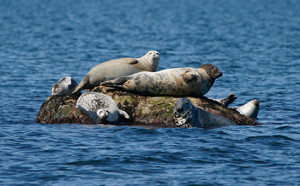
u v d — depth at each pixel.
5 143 42.03
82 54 122.38
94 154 38.91
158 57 58.28
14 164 36.38
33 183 32.66
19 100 67.44
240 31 190.88
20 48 133.00
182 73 53.94
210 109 52.94
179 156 38.62
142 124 51.34
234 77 89.75
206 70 54.88
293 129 48.66
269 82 83.94
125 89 54.06
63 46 139.75
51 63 106.38
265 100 68.62
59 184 32.53
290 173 34.78
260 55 121.75
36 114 59.19
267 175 34.47
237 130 48.22
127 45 144.25
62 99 54.72
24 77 87.50
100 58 115.62
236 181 33.31
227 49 135.00
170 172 35.06
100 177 33.91
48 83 82.31
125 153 39.22
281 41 156.88
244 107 56.25
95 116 50.75
